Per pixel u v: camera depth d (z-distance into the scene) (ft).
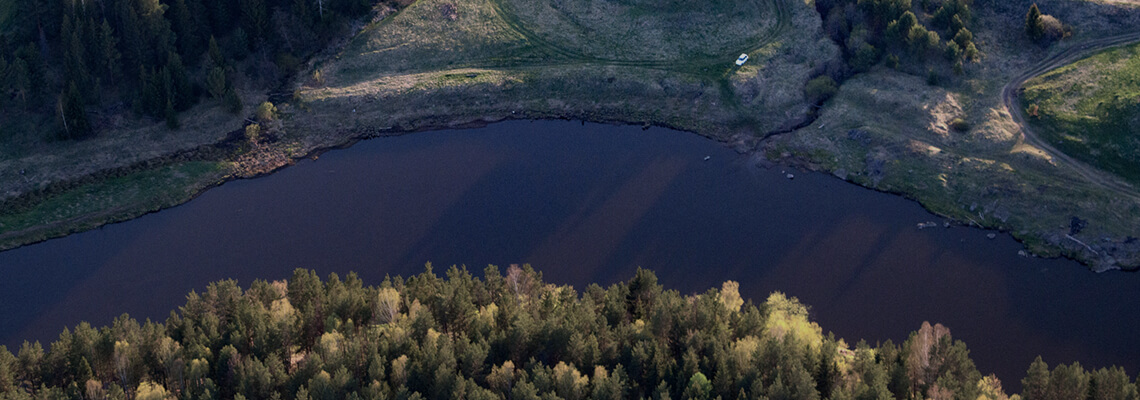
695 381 438.40
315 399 435.94
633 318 500.74
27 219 593.83
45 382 455.22
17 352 517.96
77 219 596.70
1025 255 556.92
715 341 457.27
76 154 630.33
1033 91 629.51
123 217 600.39
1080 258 552.41
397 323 480.23
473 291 509.35
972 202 586.04
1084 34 650.84
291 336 473.26
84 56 645.51
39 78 640.17
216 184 625.00
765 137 648.38
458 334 488.02
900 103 638.53
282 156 645.51
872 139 625.82
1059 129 606.96
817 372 449.48
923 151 611.06
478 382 458.50
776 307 496.23
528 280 509.76
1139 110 597.93
